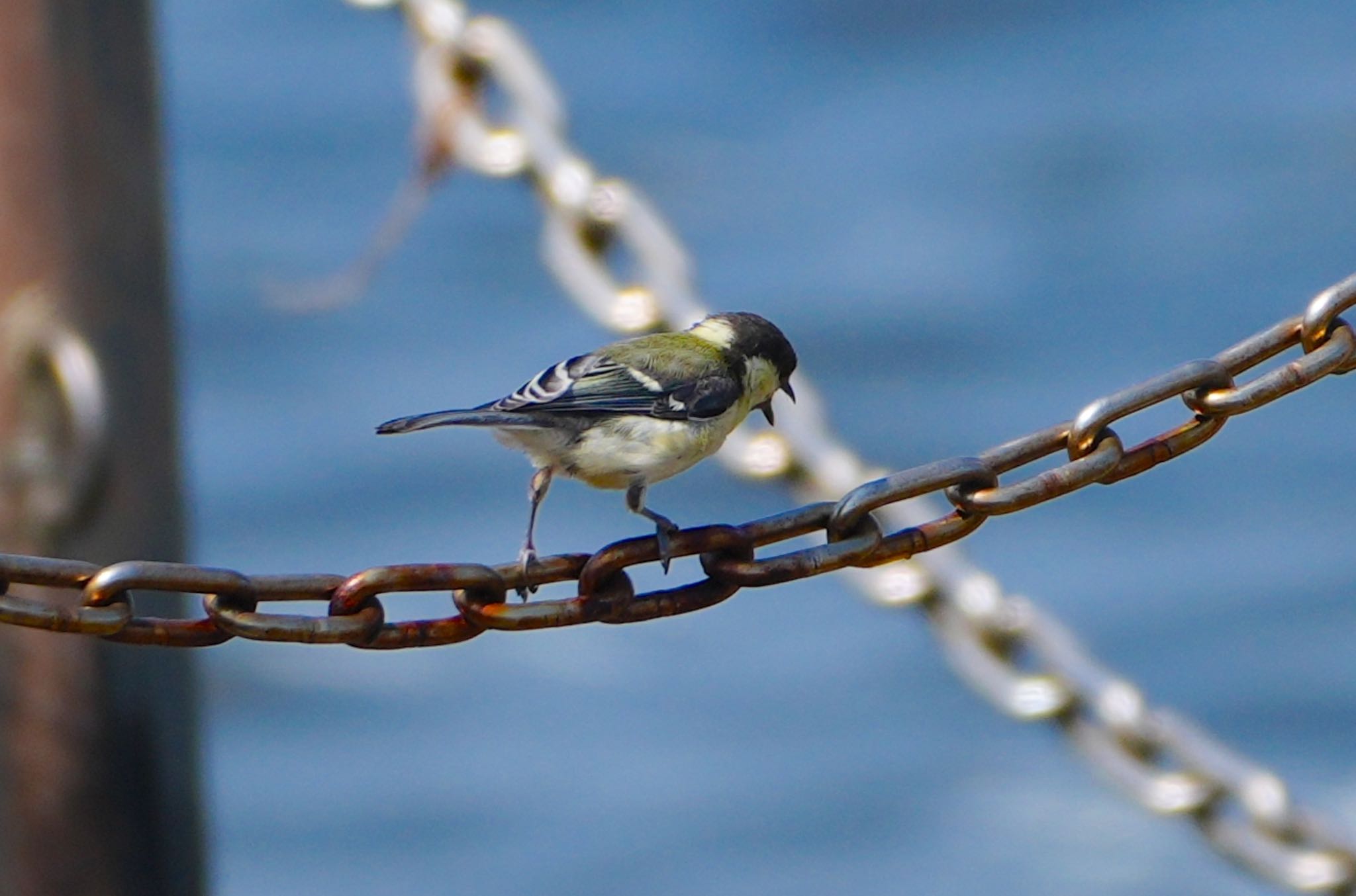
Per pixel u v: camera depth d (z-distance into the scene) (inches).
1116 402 192.7
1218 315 828.6
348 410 755.4
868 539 189.6
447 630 180.2
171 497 231.5
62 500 220.5
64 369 219.3
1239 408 194.9
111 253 224.1
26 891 226.4
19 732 224.5
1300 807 266.1
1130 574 634.2
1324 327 197.8
